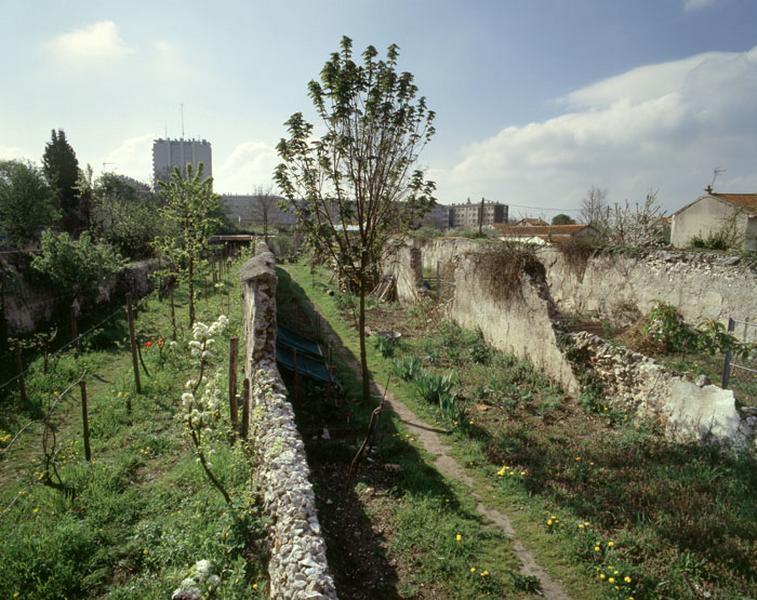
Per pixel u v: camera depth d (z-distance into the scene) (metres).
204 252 16.09
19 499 5.94
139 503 5.82
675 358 10.71
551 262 19.03
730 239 17.73
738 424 7.00
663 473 6.77
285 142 8.57
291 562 3.68
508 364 11.64
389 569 5.03
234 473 6.07
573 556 5.22
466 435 8.17
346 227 9.02
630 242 20.00
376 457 7.45
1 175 27.95
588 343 9.82
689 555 5.08
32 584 4.48
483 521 5.91
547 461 7.21
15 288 12.25
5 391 9.24
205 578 3.67
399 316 17.69
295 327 14.84
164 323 14.98
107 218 27.45
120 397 8.94
